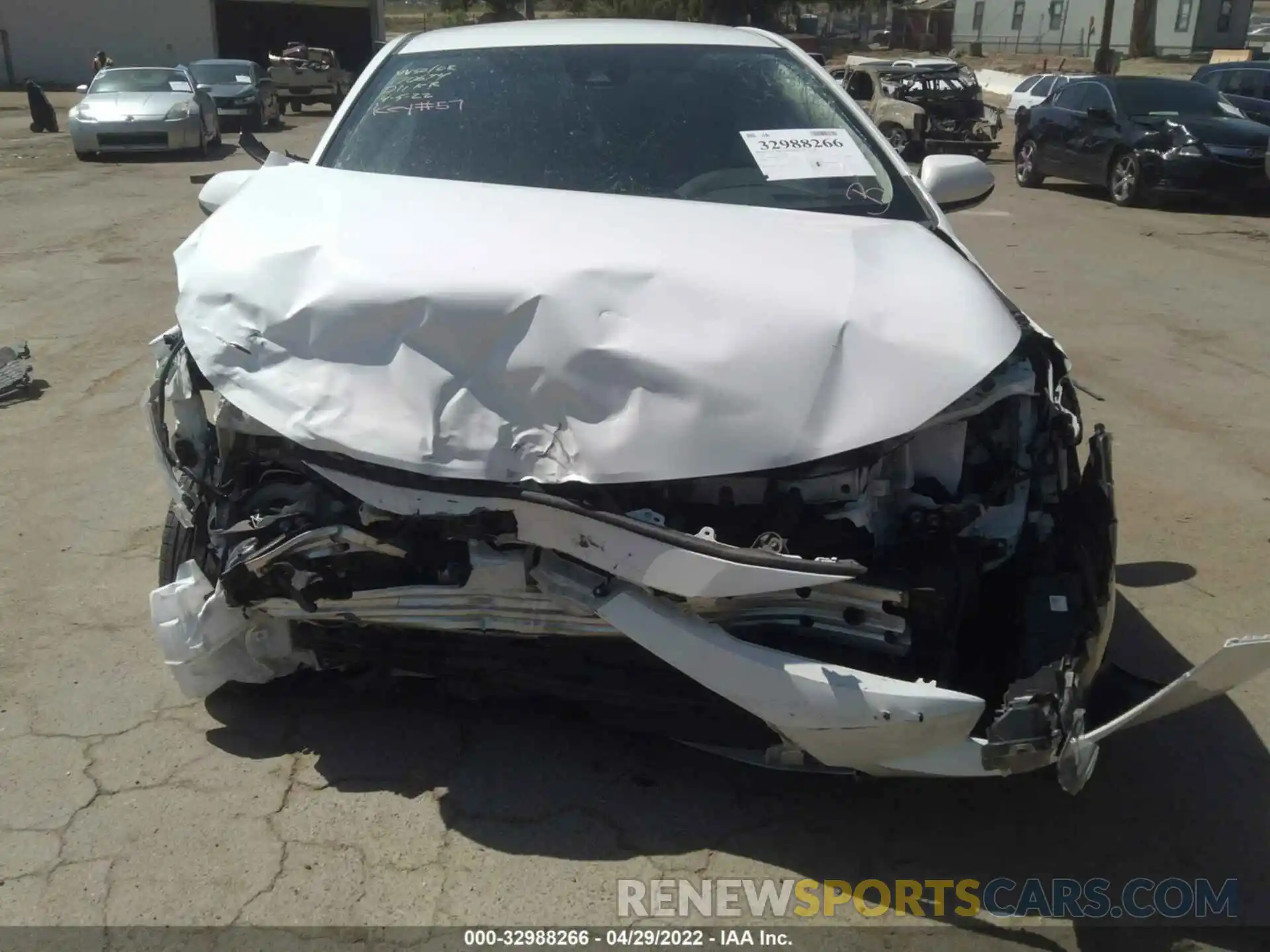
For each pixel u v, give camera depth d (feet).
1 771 9.85
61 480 16.16
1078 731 7.71
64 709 10.75
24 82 120.67
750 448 7.97
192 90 59.26
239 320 8.75
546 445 8.19
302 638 9.89
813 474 8.00
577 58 12.76
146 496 15.65
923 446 8.51
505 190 10.25
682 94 12.25
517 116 11.94
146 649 11.78
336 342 8.48
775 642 8.41
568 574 8.30
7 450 17.33
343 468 8.39
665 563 7.79
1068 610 8.34
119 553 13.94
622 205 10.00
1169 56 163.73
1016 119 54.80
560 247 8.82
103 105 56.49
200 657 9.71
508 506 8.11
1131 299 28.45
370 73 12.92
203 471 9.32
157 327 24.72
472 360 8.30
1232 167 42.57
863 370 8.13
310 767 9.95
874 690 7.69
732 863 8.95
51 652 11.71
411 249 8.86
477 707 10.78
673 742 10.34
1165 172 43.52
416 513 8.24
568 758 10.11
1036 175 52.06
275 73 96.12
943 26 201.05
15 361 20.72
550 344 8.20
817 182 11.44
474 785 9.74
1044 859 9.05
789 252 9.05
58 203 42.50
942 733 7.73
